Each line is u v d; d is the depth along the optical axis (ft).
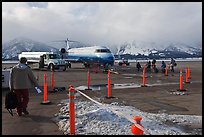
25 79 28.50
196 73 109.40
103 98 41.52
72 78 83.35
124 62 206.90
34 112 30.40
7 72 53.78
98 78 82.99
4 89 53.93
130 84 63.82
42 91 50.47
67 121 25.36
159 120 25.90
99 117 25.93
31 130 22.97
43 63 127.44
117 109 30.22
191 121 25.66
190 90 51.29
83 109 30.99
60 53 159.33
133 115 27.32
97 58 134.72
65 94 46.26
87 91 50.57
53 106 34.40
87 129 22.52
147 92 48.80
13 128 23.62
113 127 22.84
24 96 28.89
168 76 90.79
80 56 147.64
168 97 42.47
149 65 130.11
